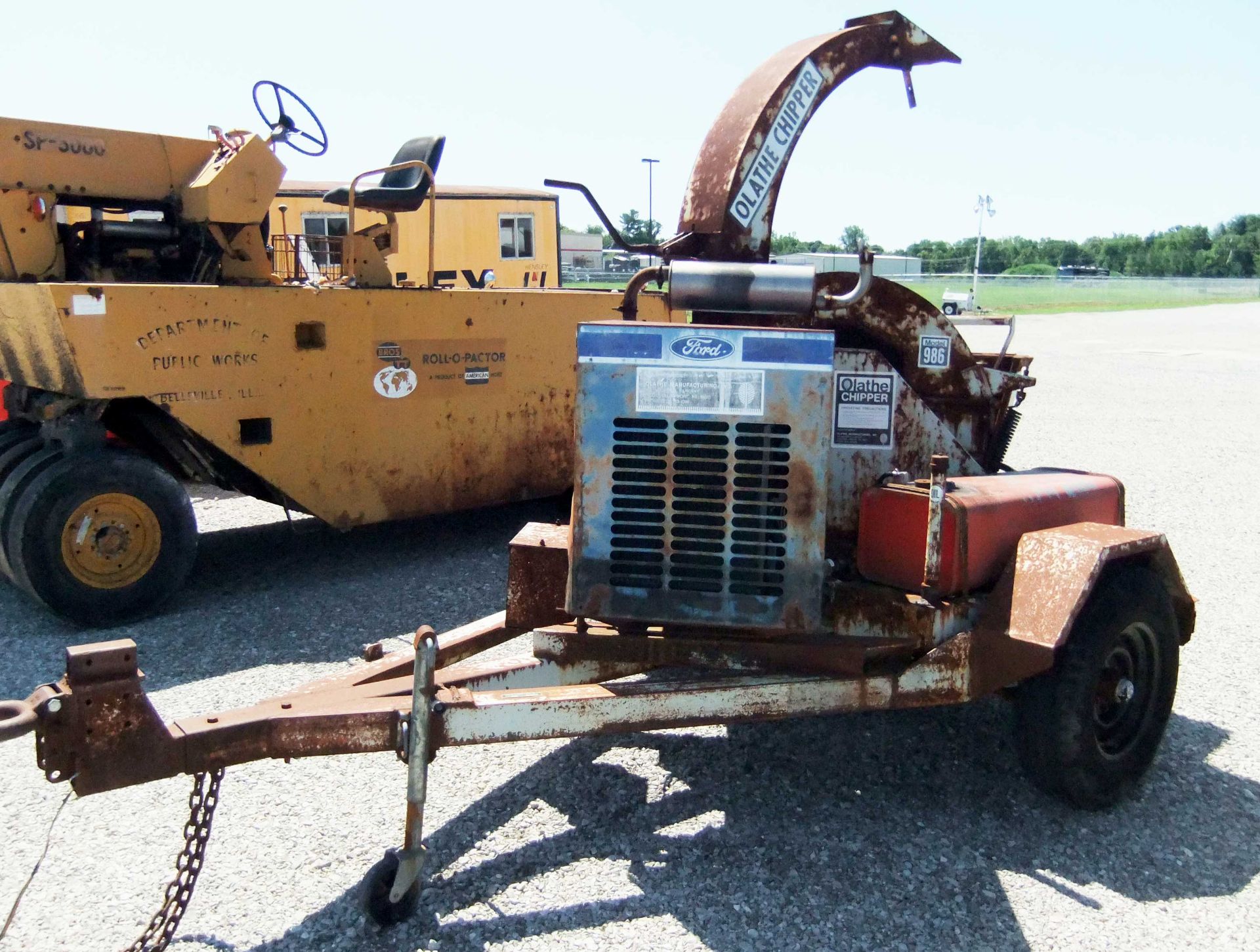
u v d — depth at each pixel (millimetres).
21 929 2637
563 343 6383
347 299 5406
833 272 3400
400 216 11164
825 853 2975
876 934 2611
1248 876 2896
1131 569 3180
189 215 5629
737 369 2744
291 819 3170
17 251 5340
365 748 2590
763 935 2600
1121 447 9852
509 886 2809
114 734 2297
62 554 4754
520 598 3314
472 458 6090
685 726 2820
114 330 4660
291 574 5781
